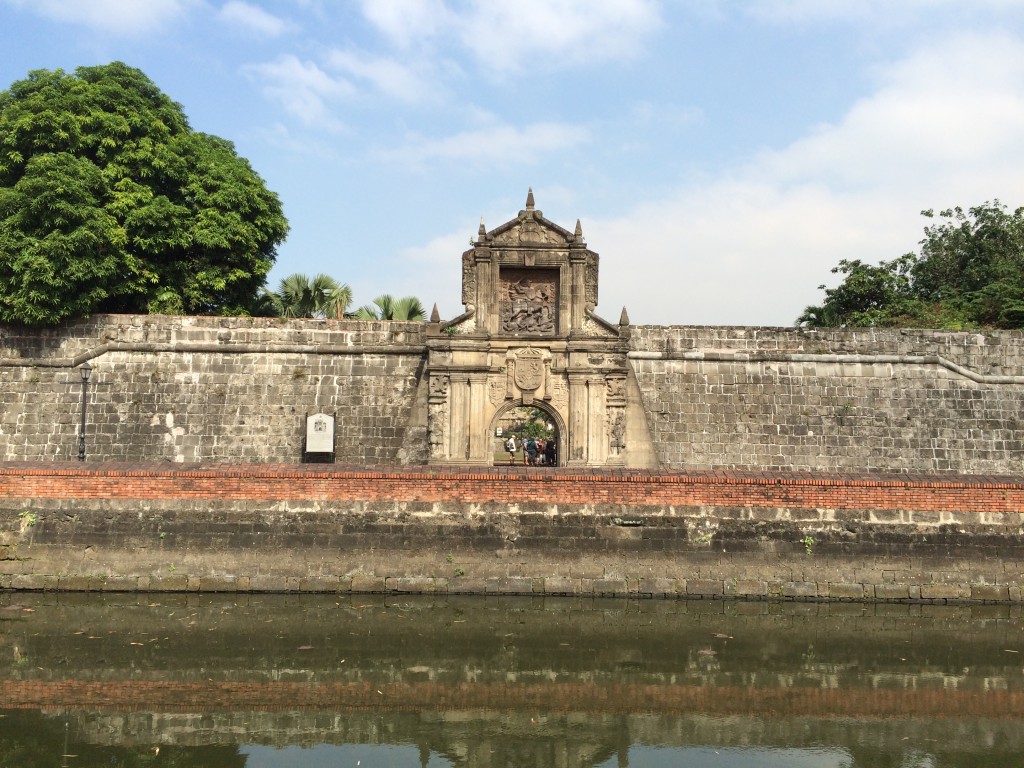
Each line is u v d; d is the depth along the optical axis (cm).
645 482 2091
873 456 3170
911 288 4828
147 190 3372
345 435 3097
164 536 2067
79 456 2972
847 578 2053
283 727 1348
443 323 3044
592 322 3081
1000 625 1898
